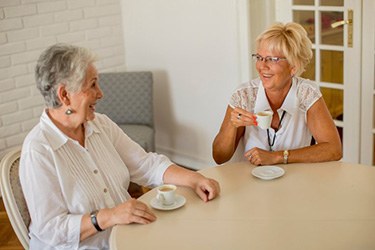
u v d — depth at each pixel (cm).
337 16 354
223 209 196
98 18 441
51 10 411
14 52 396
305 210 192
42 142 193
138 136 386
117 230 184
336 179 216
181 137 448
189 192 212
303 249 168
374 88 349
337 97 369
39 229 190
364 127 361
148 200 206
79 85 192
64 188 194
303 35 233
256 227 182
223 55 396
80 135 207
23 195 204
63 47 194
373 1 335
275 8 382
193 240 176
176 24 421
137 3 442
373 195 201
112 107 413
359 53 349
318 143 240
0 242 337
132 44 458
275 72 232
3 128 398
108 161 212
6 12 387
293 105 243
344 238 173
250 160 234
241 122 228
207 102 419
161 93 451
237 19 377
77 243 192
